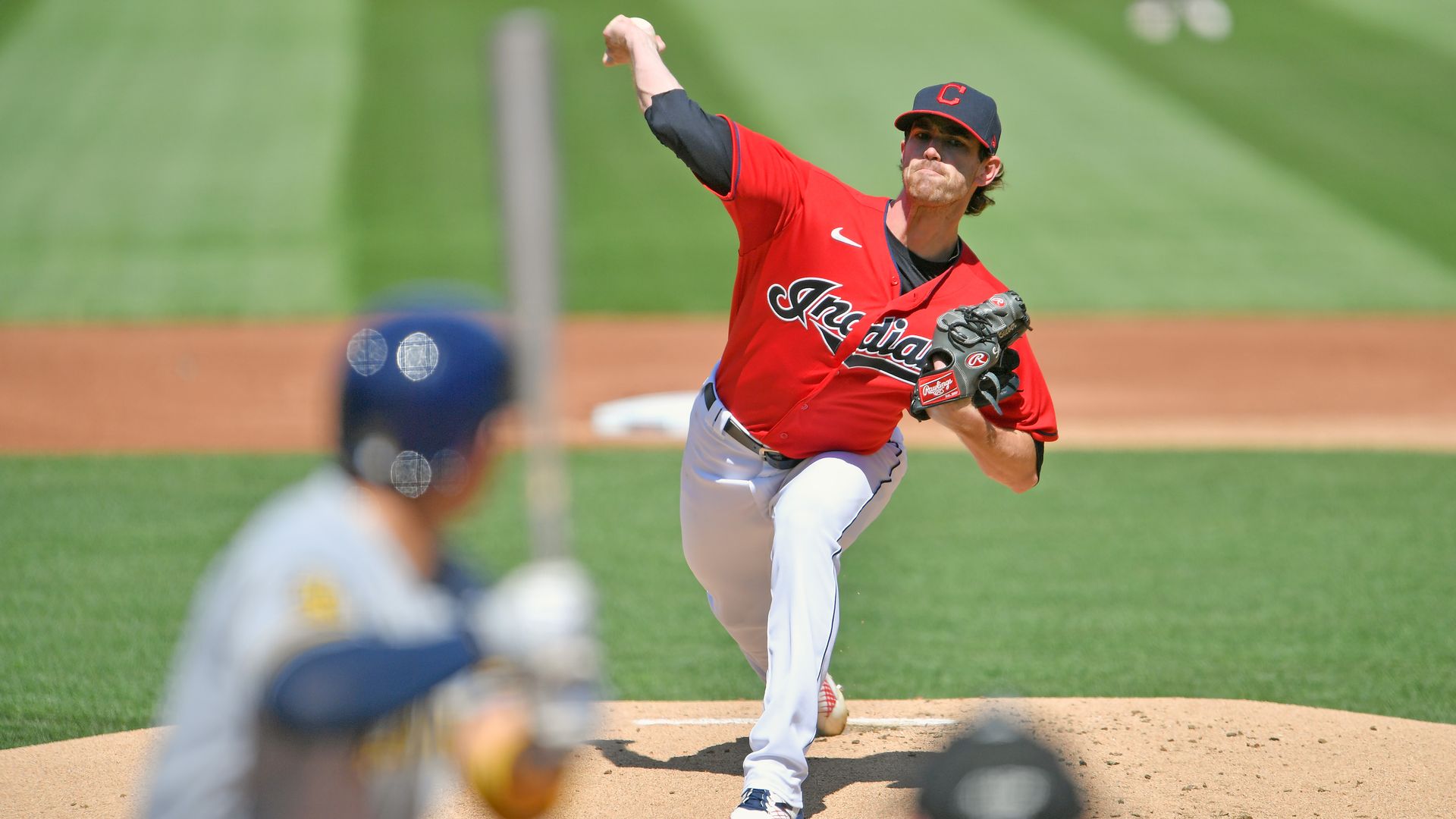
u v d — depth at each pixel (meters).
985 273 16.73
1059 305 65.44
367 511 7.11
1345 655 24.14
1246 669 23.48
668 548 31.23
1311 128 89.00
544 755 7.01
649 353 56.94
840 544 15.93
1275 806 16.06
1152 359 57.16
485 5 103.44
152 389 50.53
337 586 6.70
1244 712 20.06
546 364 7.41
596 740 19.00
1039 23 106.12
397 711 6.59
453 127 83.12
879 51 98.12
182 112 84.50
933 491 37.03
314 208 72.94
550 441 7.45
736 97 88.25
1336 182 81.12
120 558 29.47
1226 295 66.56
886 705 21.12
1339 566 29.78
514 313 7.40
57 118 83.62
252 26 98.56
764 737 14.94
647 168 80.38
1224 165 83.38
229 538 31.25
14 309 61.16
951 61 97.19
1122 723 19.48
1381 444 43.69
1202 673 23.28
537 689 6.96
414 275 64.25
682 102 15.73
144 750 18.16
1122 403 50.66
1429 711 21.28
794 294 15.84
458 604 7.49
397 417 6.95
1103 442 44.06
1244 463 40.31
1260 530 32.88
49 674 22.30
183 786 6.82
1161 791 16.56
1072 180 81.12
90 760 17.73
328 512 6.98
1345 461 40.53
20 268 65.81
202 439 43.62
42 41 95.00
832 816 15.77
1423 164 83.69
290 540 6.83
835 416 15.96
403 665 6.51
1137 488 37.31
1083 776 17.08
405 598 7.04
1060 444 43.66
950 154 15.66
